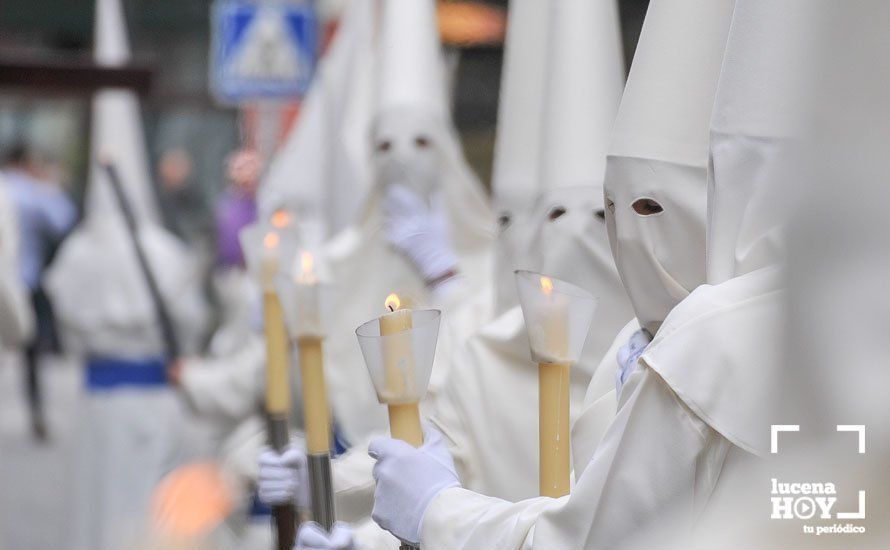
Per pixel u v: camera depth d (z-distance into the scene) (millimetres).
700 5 5141
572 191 7109
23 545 16594
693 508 4254
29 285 24125
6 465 21672
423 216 9727
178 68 29844
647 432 4324
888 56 3000
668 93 5133
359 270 10312
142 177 15812
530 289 4832
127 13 29500
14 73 14805
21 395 27859
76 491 15258
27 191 24484
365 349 4844
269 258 6984
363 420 10172
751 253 4320
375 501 4961
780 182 4207
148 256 15039
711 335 4172
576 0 7281
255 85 16875
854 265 2975
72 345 15211
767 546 3619
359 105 13133
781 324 3176
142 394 15016
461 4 17625
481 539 4730
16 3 29969
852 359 3027
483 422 7211
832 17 3062
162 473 14977
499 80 17734
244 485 10328
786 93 4281
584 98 7250
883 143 2949
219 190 28562
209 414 12242
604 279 7031
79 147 31797
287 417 7098
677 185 5098
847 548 3264
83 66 14906
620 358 5406
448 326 8797
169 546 10305
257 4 16844
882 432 3105
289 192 13609
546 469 4863
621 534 4355
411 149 10367
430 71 10617
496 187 8305
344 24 13641
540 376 4891
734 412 4094
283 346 7074
